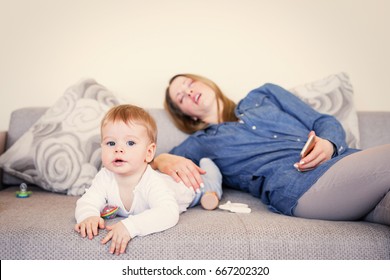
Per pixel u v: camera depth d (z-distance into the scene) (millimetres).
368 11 2043
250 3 2018
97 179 1192
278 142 1491
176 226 1036
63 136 1572
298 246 964
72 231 999
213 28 2016
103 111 1665
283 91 1695
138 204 1156
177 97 1770
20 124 1737
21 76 1979
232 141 1575
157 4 2002
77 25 1984
